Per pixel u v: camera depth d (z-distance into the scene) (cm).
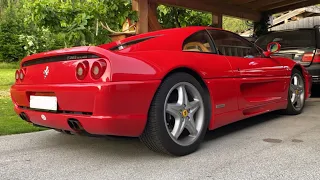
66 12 558
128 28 563
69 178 210
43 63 251
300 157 243
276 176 206
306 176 205
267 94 356
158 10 708
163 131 232
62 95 226
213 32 313
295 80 423
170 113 241
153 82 225
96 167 231
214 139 305
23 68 276
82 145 294
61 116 229
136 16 544
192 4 650
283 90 385
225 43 321
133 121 217
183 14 724
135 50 260
